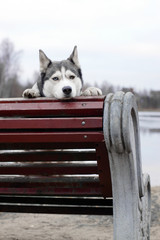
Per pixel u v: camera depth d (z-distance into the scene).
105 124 2.96
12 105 3.19
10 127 3.13
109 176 3.37
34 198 4.40
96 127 3.03
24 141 3.13
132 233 3.22
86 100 3.10
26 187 3.69
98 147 3.16
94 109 3.05
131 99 3.04
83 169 3.46
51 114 3.13
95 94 3.95
